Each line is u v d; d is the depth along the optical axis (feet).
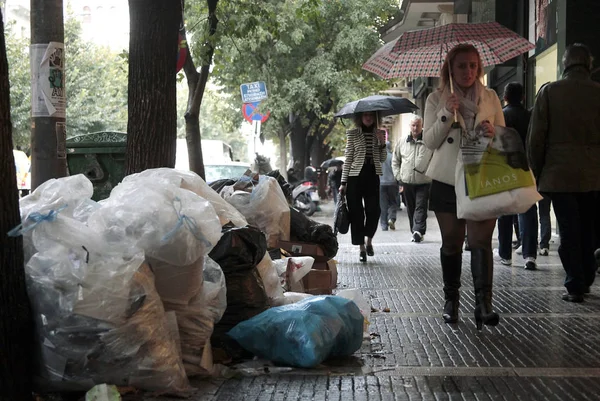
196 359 15.75
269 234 25.64
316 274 25.35
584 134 24.34
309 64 93.86
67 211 15.28
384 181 57.06
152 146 22.89
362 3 93.40
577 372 16.21
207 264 16.65
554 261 35.86
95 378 13.97
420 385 15.44
